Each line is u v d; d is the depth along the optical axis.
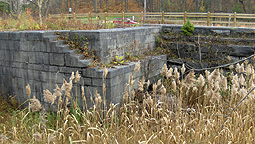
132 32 9.33
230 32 10.62
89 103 7.29
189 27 11.12
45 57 8.05
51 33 8.30
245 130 4.85
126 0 38.81
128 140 4.87
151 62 9.43
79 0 46.75
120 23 12.30
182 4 36.47
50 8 40.59
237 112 5.36
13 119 6.71
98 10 42.19
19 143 4.70
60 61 7.72
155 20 15.71
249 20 27.20
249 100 5.38
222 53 10.45
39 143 4.77
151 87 9.48
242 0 31.84
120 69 7.39
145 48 10.51
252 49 9.81
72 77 5.08
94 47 7.62
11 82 9.30
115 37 8.23
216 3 37.03
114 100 7.18
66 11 42.28
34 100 4.85
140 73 8.74
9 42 9.05
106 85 6.98
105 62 7.81
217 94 5.09
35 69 8.39
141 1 42.34
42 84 8.31
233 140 4.52
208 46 10.67
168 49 11.33
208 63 10.59
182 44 11.09
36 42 8.18
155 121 5.02
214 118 5.30
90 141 4.53
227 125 4.98
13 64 9.07
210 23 14.15
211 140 4.62
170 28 11.69
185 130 4.77
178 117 5.09
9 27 11.70
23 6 25.25
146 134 4.85
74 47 7.85
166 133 4.75
